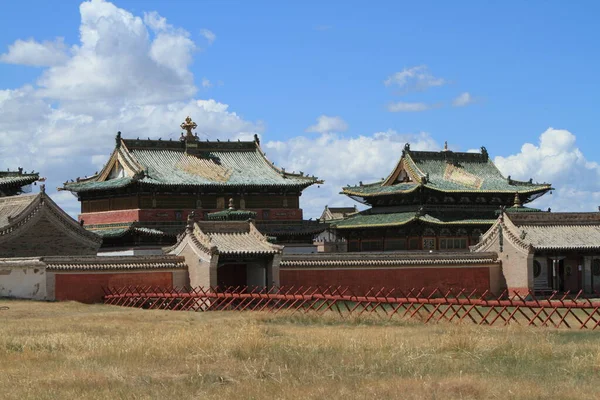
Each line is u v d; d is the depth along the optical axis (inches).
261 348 1675.7
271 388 1325.0
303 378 1411.2
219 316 2573.8
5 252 3228.3
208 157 4643.2
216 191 4439.0
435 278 3538.4
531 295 3331.7
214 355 1601.9
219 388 1346.0
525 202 4975.4
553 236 3700.8
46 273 2947.8
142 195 4301.2
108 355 1616.6
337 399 1255.5
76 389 1320.1
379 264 3435.0
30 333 2000.5
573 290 3782.0
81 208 4653.1
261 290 3070.9
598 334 2090.3
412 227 4648.1
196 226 3243.1
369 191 4891.7
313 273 3329.2
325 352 1660.9
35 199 3304.6
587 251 3693.4
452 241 4702.3
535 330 2169.0
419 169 4783.5
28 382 1368.1
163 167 4466.0
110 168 4475.9
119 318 2471.7
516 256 3587.6
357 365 1525.6
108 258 3090.6
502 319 2529.5
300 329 2172.7
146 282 3147.1
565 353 1668.3
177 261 3223.4
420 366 1521.9
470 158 5034.5
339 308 2810.0
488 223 4670.3
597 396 1279.5
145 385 1362.0
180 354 1626.5
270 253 3193.9
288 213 4608.8
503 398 1269.7
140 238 4229.8
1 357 1604.3
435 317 2532.0
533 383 1363.2
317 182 4611.2
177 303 2987.2
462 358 1619.1
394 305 3009.4
